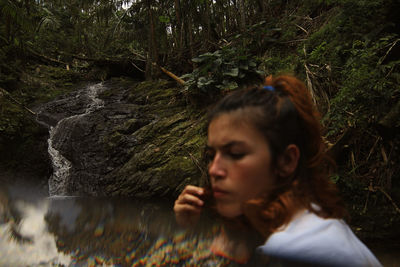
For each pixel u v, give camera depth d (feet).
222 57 17.15
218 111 1.64
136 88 24.89
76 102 24.94
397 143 10.12
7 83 25.79
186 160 14.43
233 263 1.44
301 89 1.77
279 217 1.51
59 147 19.56
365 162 10.61
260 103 1.60
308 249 1.35
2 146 17.98
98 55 43.01
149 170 14.76
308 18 19.63
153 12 27.78
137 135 17.58
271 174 1.58
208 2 24.25
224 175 1.58
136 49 44.45
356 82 10.82
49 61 36.65
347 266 1.33
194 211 1.97
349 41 13.57
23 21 21.99
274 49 19.10
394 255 7.67
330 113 11.24
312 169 1.72
